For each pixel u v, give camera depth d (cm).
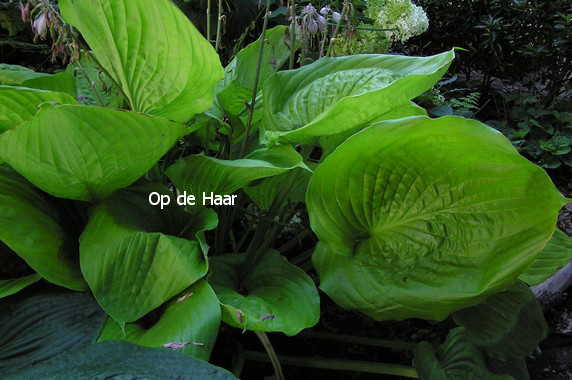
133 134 69
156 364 47
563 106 202
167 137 72
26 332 72
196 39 72
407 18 126
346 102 72
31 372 46
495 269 74
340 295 81
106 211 77
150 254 73
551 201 71
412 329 108
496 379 77
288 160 80
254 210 119
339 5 128
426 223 79
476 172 75
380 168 77
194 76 77
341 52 110
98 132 67
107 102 98
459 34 212
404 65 85
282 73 88
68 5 73
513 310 85
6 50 168
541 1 203
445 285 76
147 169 78
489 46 207
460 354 80
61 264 76
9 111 72
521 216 74
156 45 74
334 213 80
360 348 102
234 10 162
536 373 102
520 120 198
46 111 63
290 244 107
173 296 75
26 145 67
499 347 81
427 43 218
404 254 80
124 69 77
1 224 72
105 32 74
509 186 74
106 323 73
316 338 103
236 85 93
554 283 116
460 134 70
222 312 74
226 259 90
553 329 114
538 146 183
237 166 74
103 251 73
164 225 84
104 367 46
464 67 229
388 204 80
